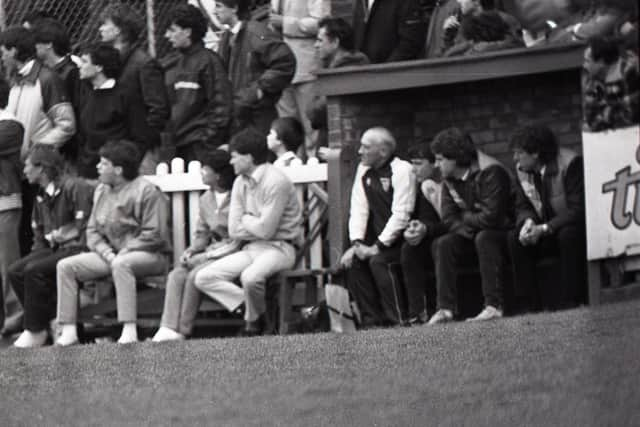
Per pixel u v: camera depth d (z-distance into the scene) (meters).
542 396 29.17
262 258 42.38
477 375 31.44
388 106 45.88
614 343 24.09
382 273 41.41
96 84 47.56
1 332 47.41
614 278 37.09
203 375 35.03
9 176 47.31
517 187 39.62
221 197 43.72
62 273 44.81
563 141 44.34
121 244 44.84
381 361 34.00
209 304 43.19
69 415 33.12
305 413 31.30
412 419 29.95
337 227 43.31
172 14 47.06
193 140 47.19
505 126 45.25
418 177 41.56
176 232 46.50
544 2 42.25
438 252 40.06
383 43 46.00
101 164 44.72
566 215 39.00
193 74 47.09
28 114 48.19
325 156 44.91
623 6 30.59
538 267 39.56
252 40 47.16
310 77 48.25
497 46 42.22
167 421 31.98
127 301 44.22
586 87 35.62
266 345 37.47
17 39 48.19
